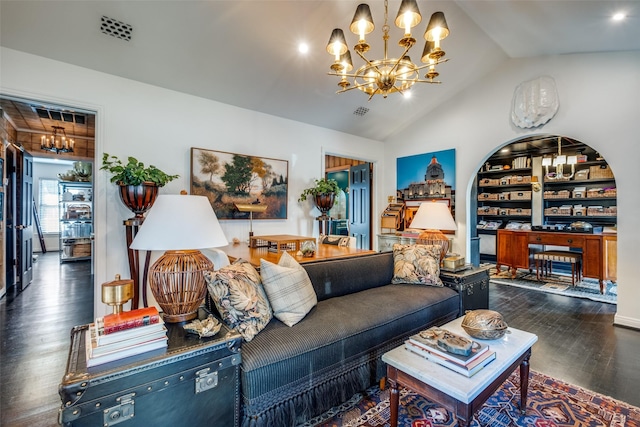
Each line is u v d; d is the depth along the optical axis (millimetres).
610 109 3316
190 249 1604
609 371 2285
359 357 1922
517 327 3143
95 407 1112
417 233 4805
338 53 2365
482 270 3139
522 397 1795
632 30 2725
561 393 2004
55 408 1818
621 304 3184
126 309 3145
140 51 2873
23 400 1894
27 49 2617
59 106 2852
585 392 2018
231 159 3865
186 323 1651
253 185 4074
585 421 1737
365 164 5891
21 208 4723
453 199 4762
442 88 4520
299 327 1824
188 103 3557
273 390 1542
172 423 1285
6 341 2734
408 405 1886
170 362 1273
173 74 3234
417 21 2100
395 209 5363
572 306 3797
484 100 4375
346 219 6879
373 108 4691
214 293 1694
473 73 4297
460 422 1280
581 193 5496
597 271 4516
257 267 2342
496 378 1448
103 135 3014
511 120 4094
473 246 5246
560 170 5594
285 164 4418
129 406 1179
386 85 2475
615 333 2982
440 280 2910
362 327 1959
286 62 3400
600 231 4730
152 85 3301
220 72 3342
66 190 7125
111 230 3053
